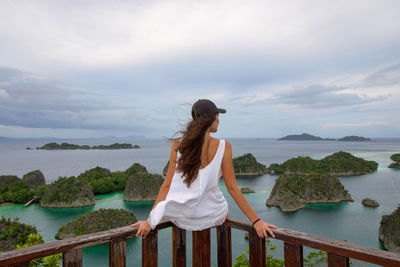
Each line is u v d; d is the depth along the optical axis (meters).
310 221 53.84
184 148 2.07
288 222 53.38
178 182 2.18
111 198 77.81
